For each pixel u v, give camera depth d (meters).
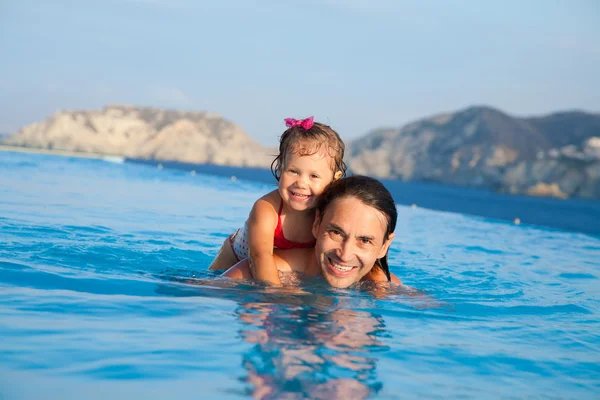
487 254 7.18
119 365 1.98
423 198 22.78
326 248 3.32
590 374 2.31
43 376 1.85
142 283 3.33
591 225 15.06
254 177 31.77
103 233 5.86
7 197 9.09
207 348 2.20
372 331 2.64
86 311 2.65
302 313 2.82
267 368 2.03
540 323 3.18
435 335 2.70
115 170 24.75
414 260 5.89
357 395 1.85
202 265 4.52
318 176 3.51
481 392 2.01
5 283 3.12
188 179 23.44
